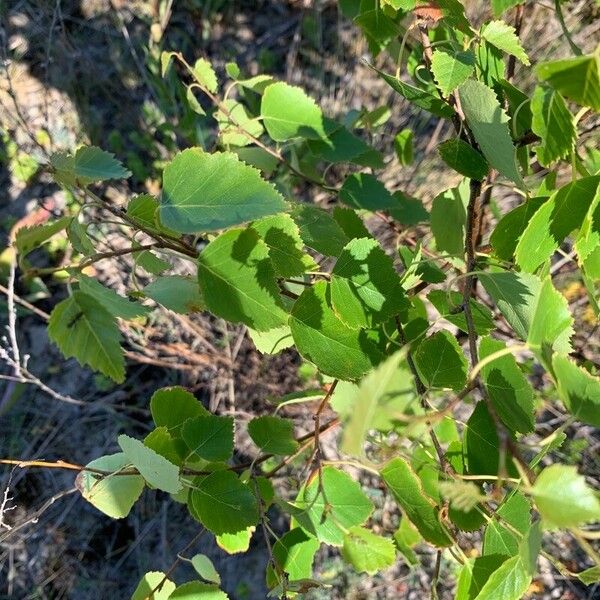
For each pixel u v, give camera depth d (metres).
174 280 0.31
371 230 0.68
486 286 0.29
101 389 0.76
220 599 0.31
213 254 0.27
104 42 0.84
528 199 0.30
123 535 0.73
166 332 0.73
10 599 0.71
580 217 0.26
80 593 0.72
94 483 0.30
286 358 0.69
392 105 0.73
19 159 0.80
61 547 0.73
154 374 0.76
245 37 0.84
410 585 0.66
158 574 0.33
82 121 0.82
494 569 0.27
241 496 0.30
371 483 0.67
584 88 0.21
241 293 0.27
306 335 0.29
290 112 0.39
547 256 0.27
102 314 0.28
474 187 0.33
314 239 0.33
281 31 0.84
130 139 0.81
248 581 0.69
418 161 0.70
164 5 0.80
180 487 0.28
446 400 0.43
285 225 0.28
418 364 0.30
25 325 0.79
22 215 0.80
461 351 0.29
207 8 0.83
